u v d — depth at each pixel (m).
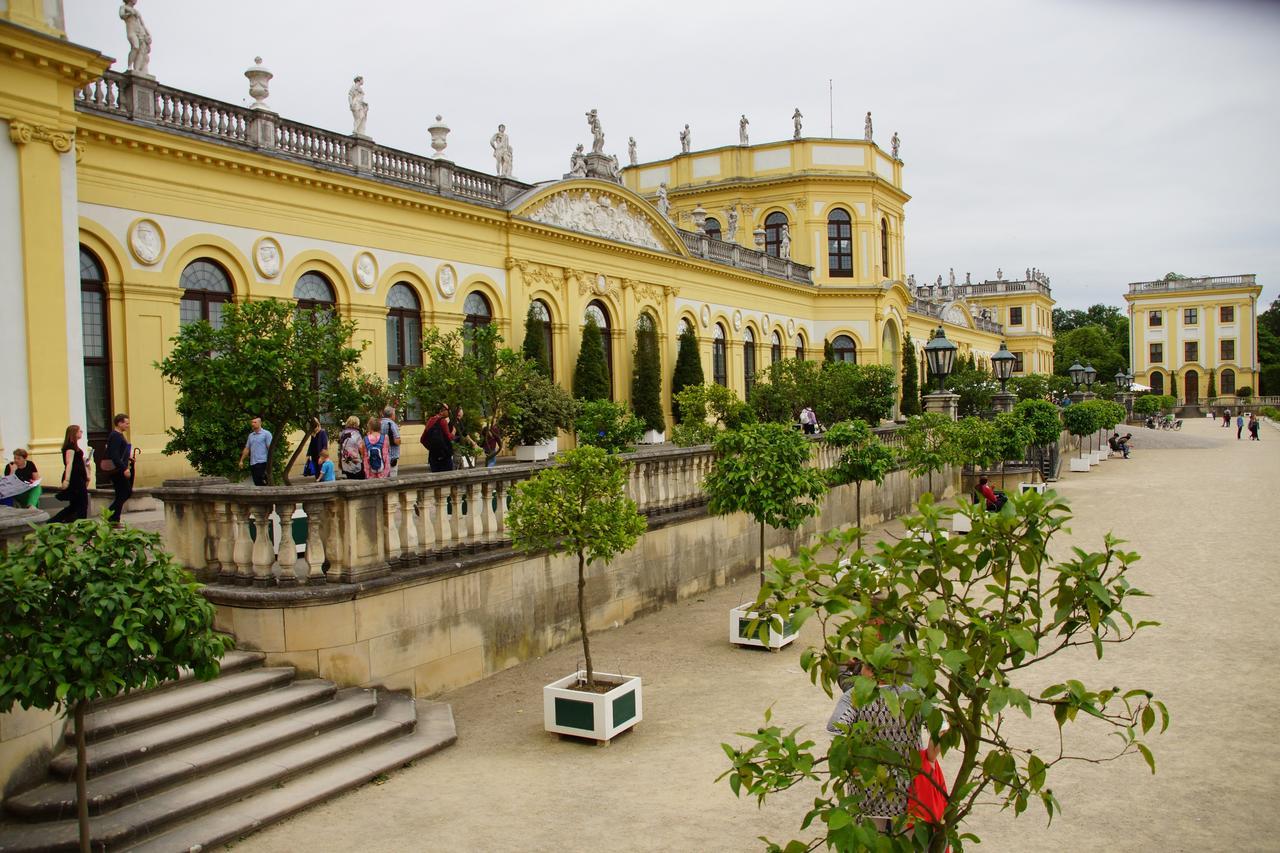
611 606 14.34
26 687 5.72
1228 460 44.66
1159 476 36.78
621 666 12.28
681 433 29.09
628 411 32.28
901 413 51.25
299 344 13.25
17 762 7.24
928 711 4.05
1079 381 47.19
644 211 33.78
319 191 21.59
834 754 4.34
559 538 10.21
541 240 28.69
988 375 47.19
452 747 9.38
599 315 32.25
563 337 29.89
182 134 18.48
